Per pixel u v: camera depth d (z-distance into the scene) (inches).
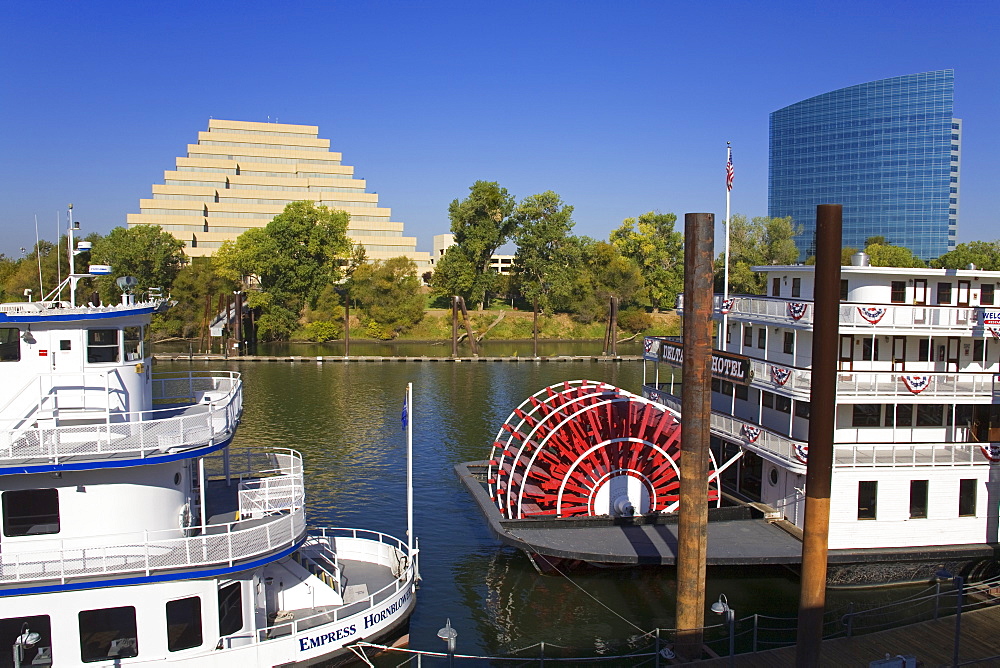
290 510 933.8
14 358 771.4
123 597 746.8
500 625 1015.6
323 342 4244.6
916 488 1103.6
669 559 1040.2
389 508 1453.0
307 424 2138.3
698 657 839.7
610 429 1301.7
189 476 867.4
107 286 3909.9
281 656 796.6
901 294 1208.8
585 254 4842.5
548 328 4564.5
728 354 1263.5
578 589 1123.9
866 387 1132.5
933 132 7194.9
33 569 721.6
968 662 806.5
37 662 735.1
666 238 5113.2
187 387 1000.9
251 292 4308.6
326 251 4544.8
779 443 1139.9
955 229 7332.7
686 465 828.0
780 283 1338.6
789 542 1077.1
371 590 951.6
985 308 1137.4
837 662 815.7
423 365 3420.3
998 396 1145.4
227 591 798.5
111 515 767.1
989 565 1119.6
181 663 753.6
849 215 7716.5
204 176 6018.7
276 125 6397.6
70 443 735.1
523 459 1390.3
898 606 1027.3
